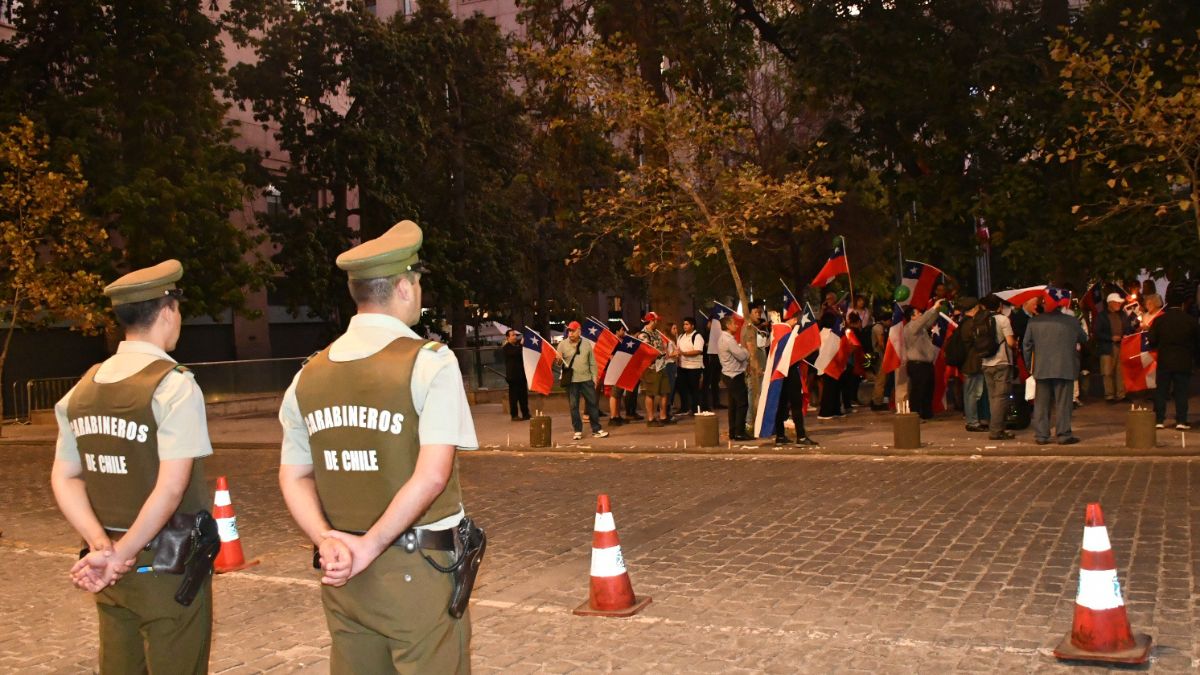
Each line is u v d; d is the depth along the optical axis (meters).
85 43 26.55
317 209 34.88
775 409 14.37
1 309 26.91
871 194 27.16
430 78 35.66
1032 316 14.70
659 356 18.19
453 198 37.31
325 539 2.95
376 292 3.17
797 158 21.39
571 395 16.75
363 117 34.84
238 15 32.59
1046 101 18.80
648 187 18.39
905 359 16.39
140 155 27.08
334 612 3.13
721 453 14.34
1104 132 17.47
